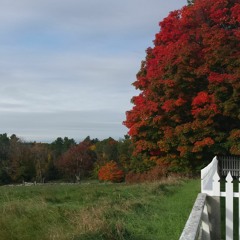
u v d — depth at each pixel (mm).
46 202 11516
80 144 83875
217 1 22469
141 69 25031
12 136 86250
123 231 7395
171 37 23219
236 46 20953
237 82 19594
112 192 13445
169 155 22891
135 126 22922
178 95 21234
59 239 6957
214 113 20203
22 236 7426
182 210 9289
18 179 75312
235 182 13836
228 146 20969
